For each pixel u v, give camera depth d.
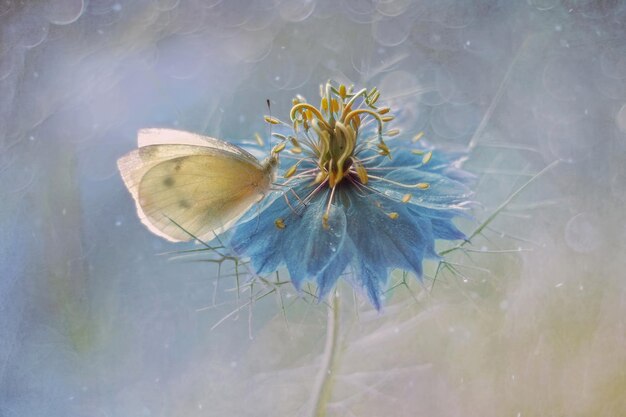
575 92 0.33
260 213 0.23
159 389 0.29
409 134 0.26
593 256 0.29
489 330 0.28
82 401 0.29
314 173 0.24
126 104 0.33
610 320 0.28
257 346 0.29
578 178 0.31
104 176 0.32
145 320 0.30
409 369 0.27
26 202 0.31
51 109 0.33
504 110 0.33
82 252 0.31
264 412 0.28
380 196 0.23
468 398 0.27
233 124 0.33
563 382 0.27
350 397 0.27
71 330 0.30
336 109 0.23
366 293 0.22
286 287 0.24
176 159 0.22
